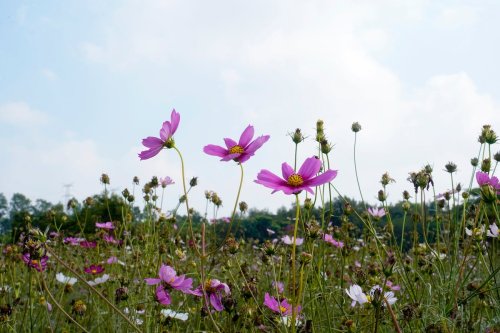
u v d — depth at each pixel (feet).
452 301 2.60
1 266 3.76
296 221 1.86
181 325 3.23
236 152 2.10
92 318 3.26
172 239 3.88
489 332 2.36
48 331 3.00
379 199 3.38
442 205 3.61
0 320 2.61
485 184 2.51
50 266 3.72
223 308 2.43
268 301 2.42
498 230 2.79
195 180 3.56
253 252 5.33
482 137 3.08
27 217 4.04
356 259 4.36
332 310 3.07
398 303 3.01
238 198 1.97
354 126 3.50
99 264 3.88
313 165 2.03
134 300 3.09
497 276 2.99
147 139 2.18
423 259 3.29
